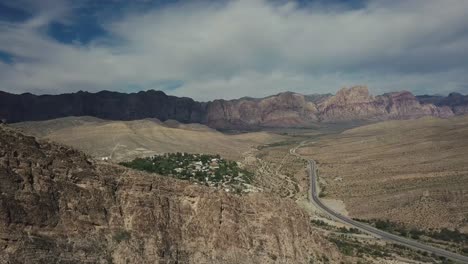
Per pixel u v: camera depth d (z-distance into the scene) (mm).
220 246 54562
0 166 38781
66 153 45406
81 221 43062
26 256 37000
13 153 40406
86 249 41906
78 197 44094
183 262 50031
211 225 55344
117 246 44750
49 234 39812
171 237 50625
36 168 41625
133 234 47000
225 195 59188
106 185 47625
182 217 53750
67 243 40719
